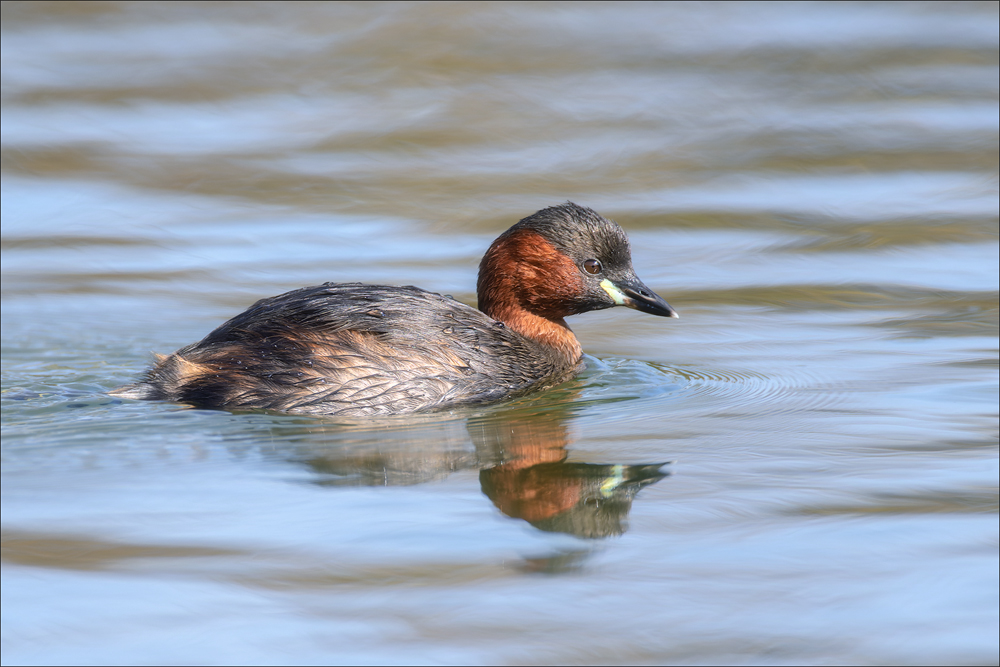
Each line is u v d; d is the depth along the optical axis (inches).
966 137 875.4
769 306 595.5
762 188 793.6
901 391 465.1
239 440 393.1
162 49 1077.8
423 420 412.5
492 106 954.1
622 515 350.0
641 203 766.5
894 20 1129.4
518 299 471.5
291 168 839.1
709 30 1115.3
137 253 684.7
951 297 602.5
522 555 326.0
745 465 386.9
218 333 430.3
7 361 494.3
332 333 413.4
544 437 411.8
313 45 1076.5
